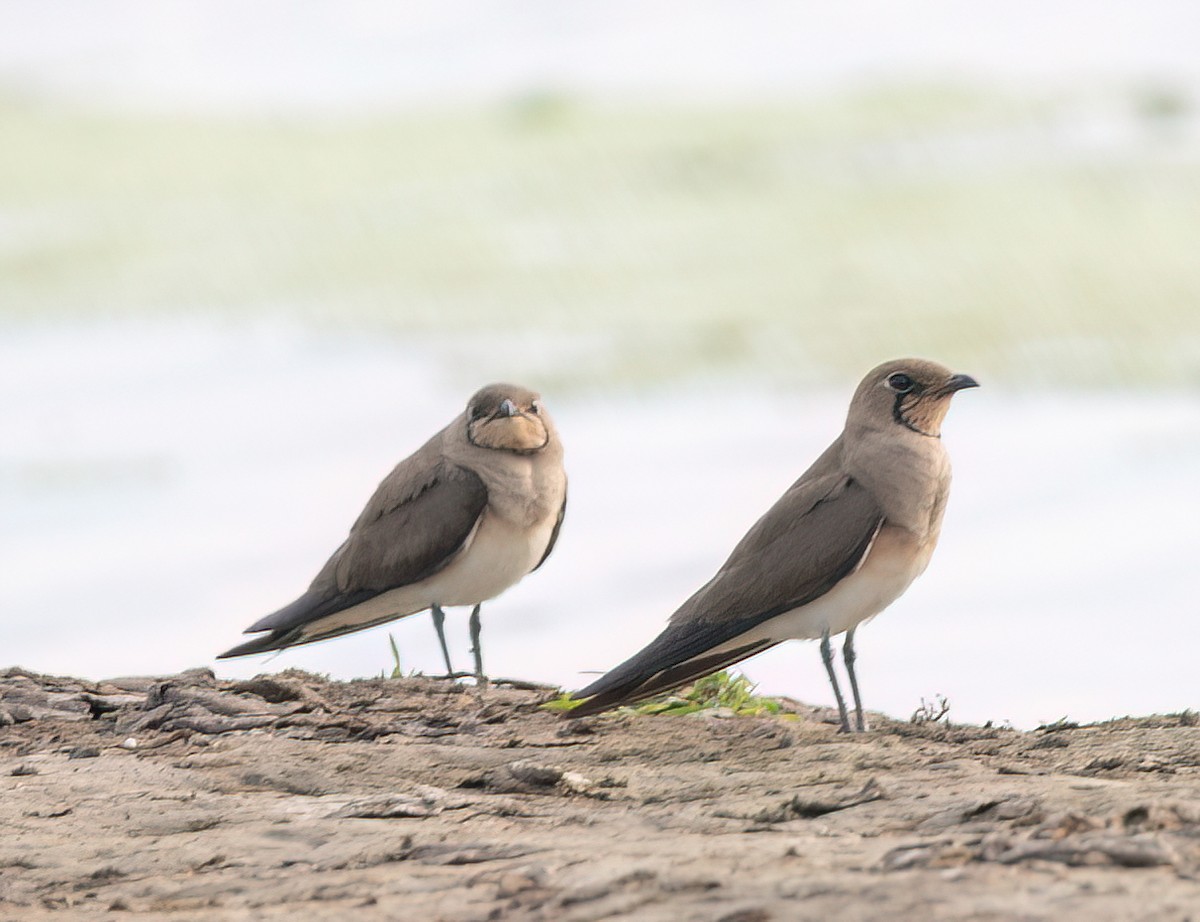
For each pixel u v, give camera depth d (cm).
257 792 963
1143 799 791
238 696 1205
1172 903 627
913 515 1145
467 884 737
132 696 1247
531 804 909
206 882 786
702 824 834
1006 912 623
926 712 1225
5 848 858
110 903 760
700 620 1150
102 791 965
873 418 1166
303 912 714
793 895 664
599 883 704
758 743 1029
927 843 734
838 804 848
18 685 1269
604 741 1052
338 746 1049
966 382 1147
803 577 1134
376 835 845
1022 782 879
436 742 1073
